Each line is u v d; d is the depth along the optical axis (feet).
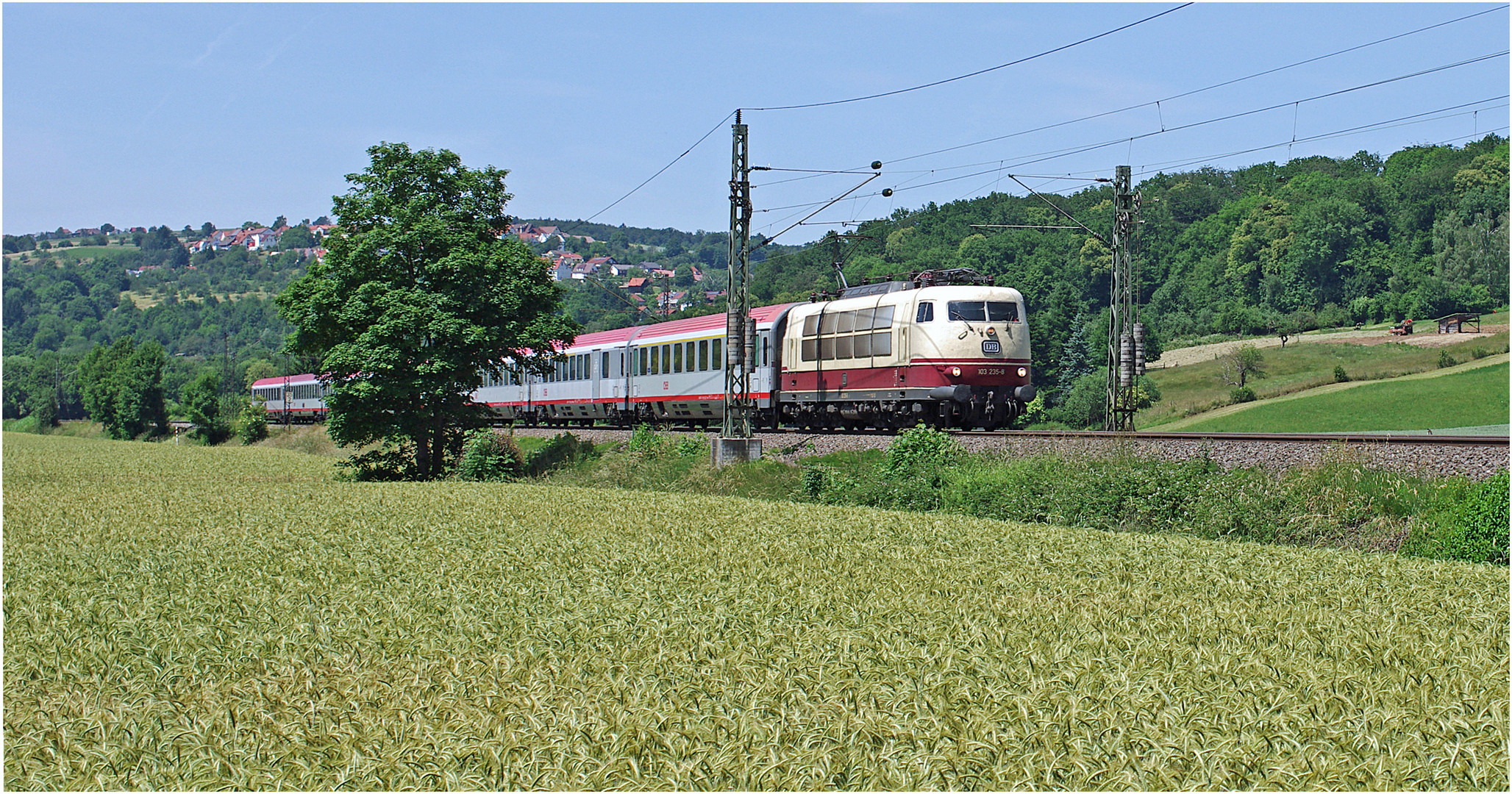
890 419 107.55
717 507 76.59
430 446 133.18
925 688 27.37
